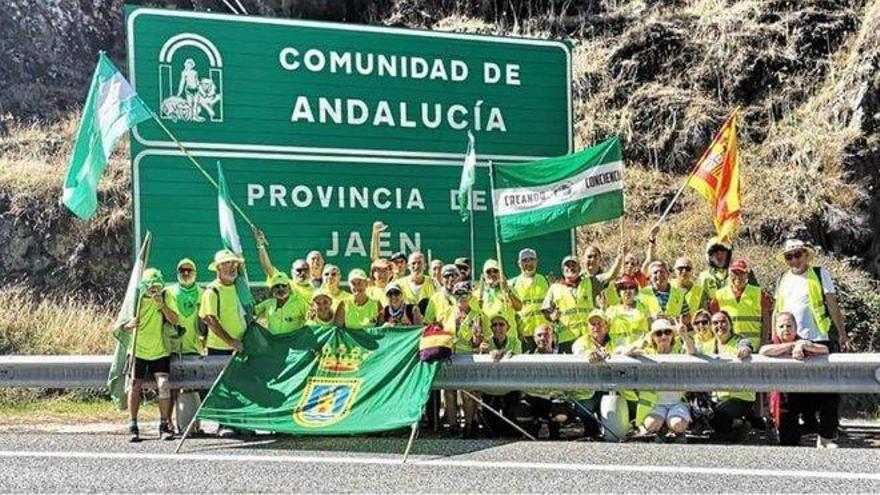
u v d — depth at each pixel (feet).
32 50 62.75
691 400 29.32
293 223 37.24
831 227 51.67
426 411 30.19
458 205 39.65
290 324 29.63
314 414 26.66
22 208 50.21
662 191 56.18
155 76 35.76
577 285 31.76
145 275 28.14
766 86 59.77
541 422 28.60
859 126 54.44
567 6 67.62
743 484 20.52
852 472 21.63
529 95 40.91
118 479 21.29
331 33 38.19
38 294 48.24
